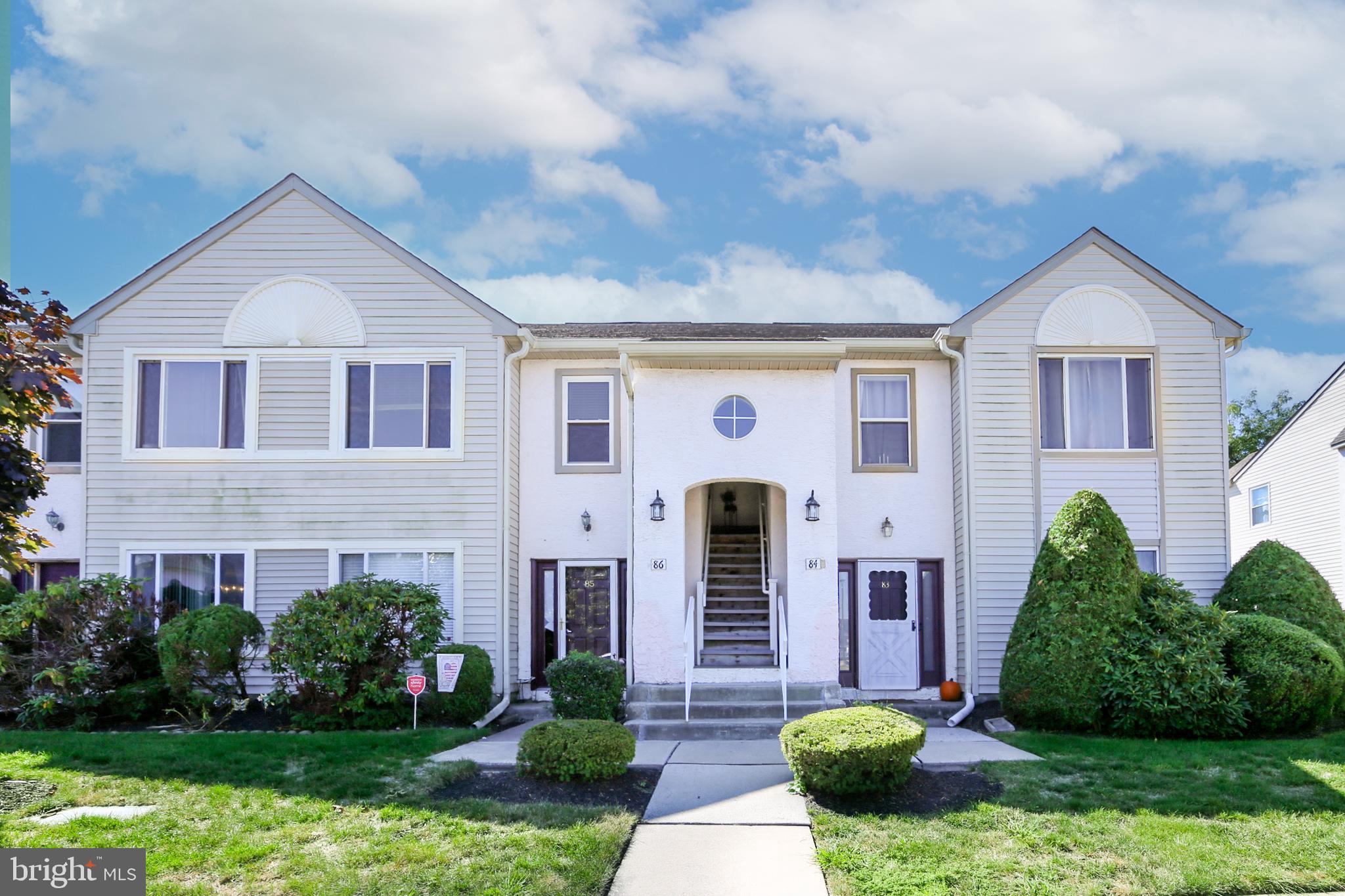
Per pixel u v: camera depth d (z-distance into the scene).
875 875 6.72
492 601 14.17
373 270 14.62
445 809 7.98
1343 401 20.64
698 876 6.83
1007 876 6.68
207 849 7.00
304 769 9.17
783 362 13.69
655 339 14.36
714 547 16.92
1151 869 6.77
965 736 11.52
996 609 14.39
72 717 12.21
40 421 6.80
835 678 13.20
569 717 12.14
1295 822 7.66
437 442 14.46
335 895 6.23
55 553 15.41
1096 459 14.65
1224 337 14.84
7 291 6.65
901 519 15.24
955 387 15.19
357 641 12.20
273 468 14.34
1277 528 23.25
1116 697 11.55
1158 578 12.51
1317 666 11.16
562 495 15.35
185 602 14.22
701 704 12.66
